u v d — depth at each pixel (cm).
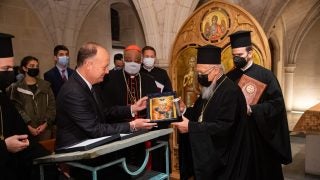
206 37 309
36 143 173
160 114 171
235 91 187
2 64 156
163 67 402
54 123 314
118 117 208
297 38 885
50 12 509
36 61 307
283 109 224
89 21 563
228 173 184
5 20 456
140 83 262
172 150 337
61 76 347
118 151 164
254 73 236
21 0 476
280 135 228
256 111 212
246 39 226
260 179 227
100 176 150
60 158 120
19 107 288
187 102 330
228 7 291
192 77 324
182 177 217
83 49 159
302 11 796
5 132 162
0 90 166
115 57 446
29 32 492
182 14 394
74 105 149
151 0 388
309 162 377
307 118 308
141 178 154
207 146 181
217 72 196
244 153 187
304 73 922
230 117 182
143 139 141
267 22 555
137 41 639
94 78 161
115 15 648
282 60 878
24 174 168
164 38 397
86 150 122
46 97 308
